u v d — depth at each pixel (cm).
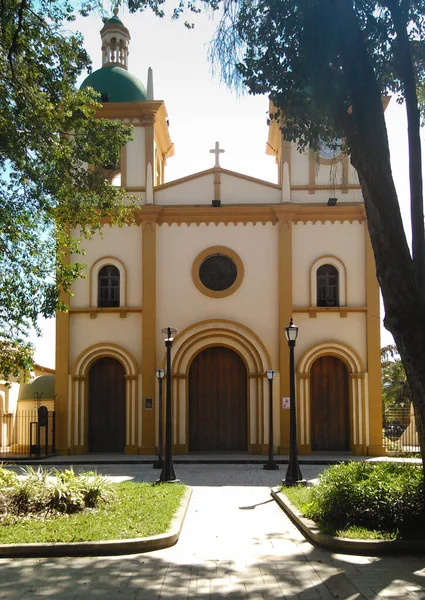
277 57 1109
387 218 994
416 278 985
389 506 955
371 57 1146
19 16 1372
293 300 2512
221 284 2544
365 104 1014
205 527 1093
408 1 1045
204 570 809
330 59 1025
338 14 1003
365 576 777
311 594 711
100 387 2552
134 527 986
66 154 1593
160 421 2138
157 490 1408
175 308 2516
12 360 1761
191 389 2542
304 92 1115
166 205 2566
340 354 2495
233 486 1670
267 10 1082
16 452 2666
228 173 2584
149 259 2519
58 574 789
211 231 2545
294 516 1112
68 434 2475
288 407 2452
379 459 2295
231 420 2527
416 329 970
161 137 2869
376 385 2466
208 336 2495
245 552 905
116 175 2761
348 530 943
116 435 2525
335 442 2508
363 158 1012
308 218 2539
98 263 2544
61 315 2516
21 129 1503
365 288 2512
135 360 2489
